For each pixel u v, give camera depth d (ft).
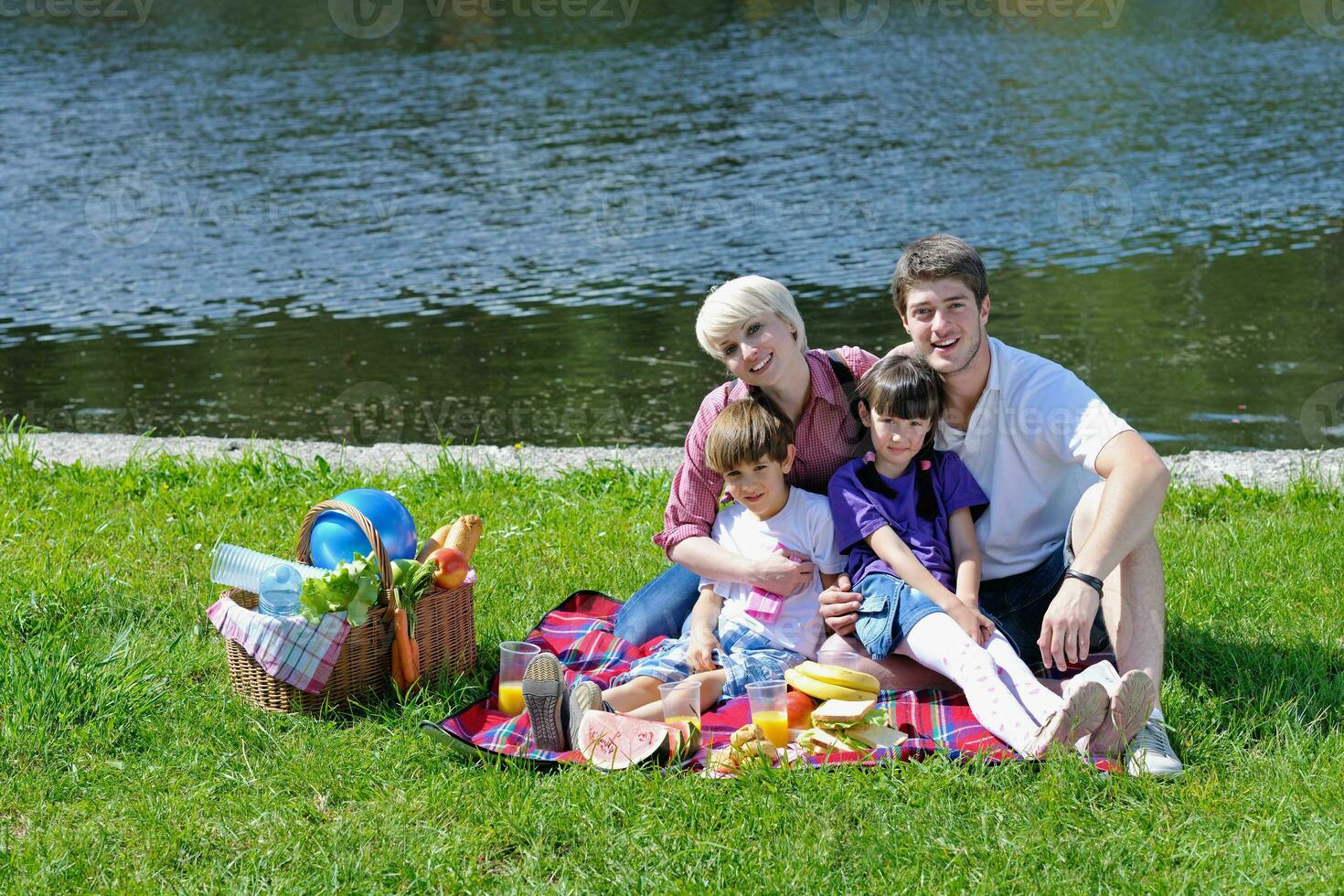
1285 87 78.48
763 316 14.30
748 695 13.42
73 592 17.25
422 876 10.93
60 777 12.59
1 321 41.01
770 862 10.92
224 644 15.98
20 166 65.87
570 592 17.93
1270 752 12.53
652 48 104.88
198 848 11.50
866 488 14.24
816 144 66.74
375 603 14.16
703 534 14.99
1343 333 36.27
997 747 12.45
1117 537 12.58
